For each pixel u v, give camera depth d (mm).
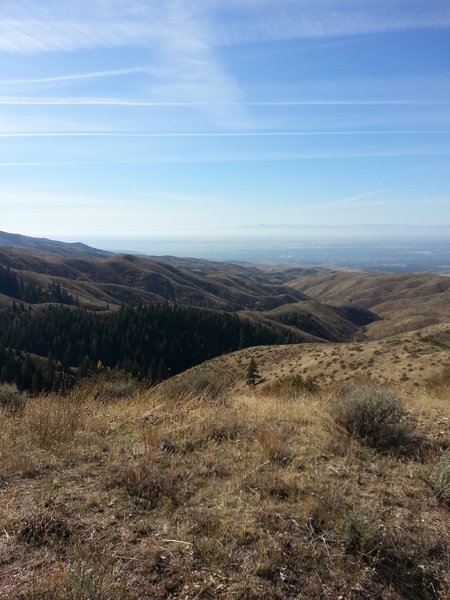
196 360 73375
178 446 4938
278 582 2691
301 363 32844
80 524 3211
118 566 2740
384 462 4691
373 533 3092
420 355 23344
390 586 2711
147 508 3506
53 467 4328
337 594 2623
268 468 4371
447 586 2756
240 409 6984
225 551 2938
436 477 4055
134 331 75438
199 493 3760
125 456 4648
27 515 3281
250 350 45062
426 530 3332
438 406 7758
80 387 8125
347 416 5461
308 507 3500
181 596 2520
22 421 6020
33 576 2609
